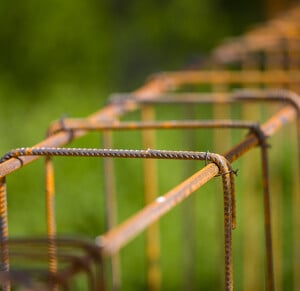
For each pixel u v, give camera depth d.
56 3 13.80
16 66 13.26
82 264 2.12
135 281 7.61
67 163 8.41
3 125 9.95
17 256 2.34
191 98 4.23
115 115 4.24
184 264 6.59
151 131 5.29
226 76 5.48
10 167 2.62
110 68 14.15
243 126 3.16
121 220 8.14
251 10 15.13
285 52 6.61
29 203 8.07
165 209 2.35
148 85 5.18
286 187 8.45
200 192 8.21
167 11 15.13
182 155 2.47
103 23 14.39
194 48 14.91
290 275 7.71
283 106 4.20
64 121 3.45
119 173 8.43
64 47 13.69
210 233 7.95
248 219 7.23
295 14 7.94
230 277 2.45
